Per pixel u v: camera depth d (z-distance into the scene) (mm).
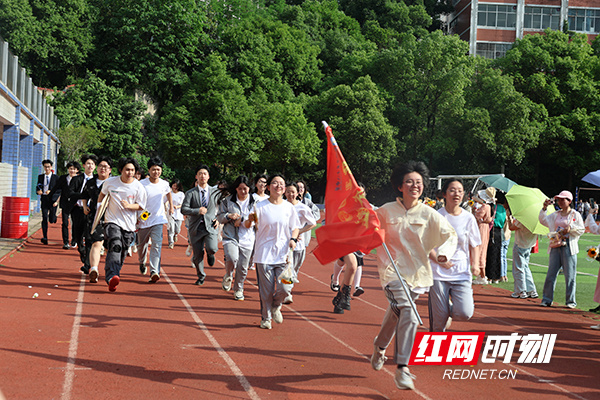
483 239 11523
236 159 52094
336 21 74125
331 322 7188
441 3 80000
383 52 53906
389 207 4727
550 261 9336
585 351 6359
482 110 48375
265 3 86438
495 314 8406
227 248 8289
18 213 13969
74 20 57750
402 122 52812
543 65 54656
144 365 4820
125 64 57688
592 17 70938
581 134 51625
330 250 4820
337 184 5031
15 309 6695
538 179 57312
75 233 9906
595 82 54406
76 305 7176
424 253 4617
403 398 4398
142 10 58656
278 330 6543
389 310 4629
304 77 63875
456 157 55219
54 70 58125
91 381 4316
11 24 52500
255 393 4289
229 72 60031
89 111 50938
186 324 6535
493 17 71000
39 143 27969
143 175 11609
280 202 6562
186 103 52719
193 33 60812
